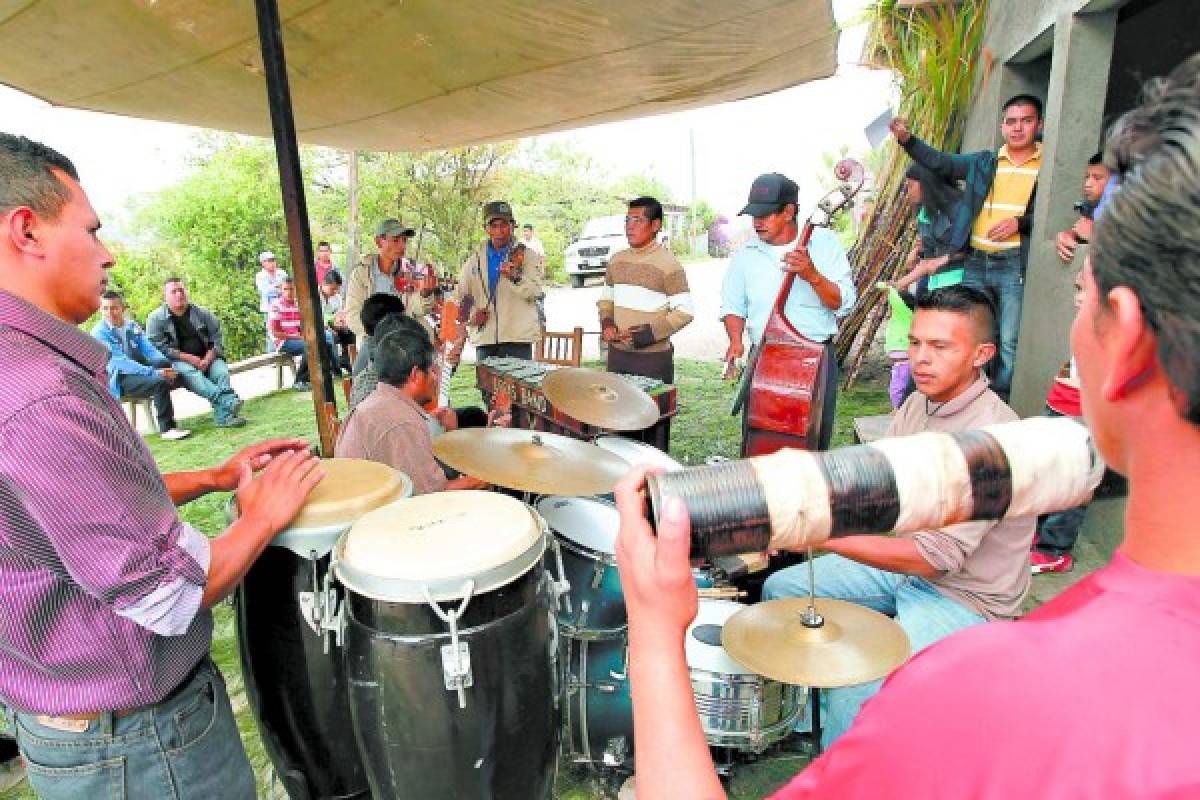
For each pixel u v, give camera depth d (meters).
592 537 2.10
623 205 24.59
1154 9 5.07
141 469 1.25
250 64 4.80
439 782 1.57
